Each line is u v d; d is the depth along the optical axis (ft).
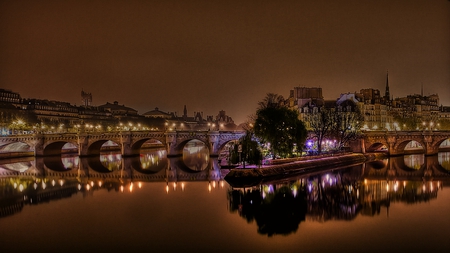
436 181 304.50
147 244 167.94
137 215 212.43
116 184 317.01
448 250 155.53
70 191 287.28
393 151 497.46
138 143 586.04
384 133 499.10
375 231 178.60
